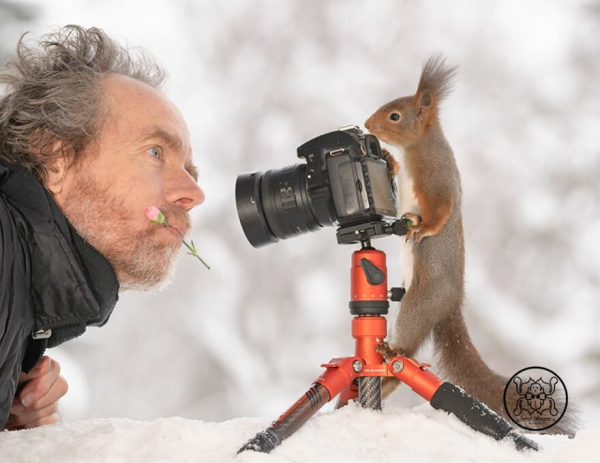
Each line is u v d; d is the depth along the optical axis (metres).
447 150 3.61
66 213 2.76
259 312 10.37
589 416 9.13
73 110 2.77
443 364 3.45
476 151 11.50
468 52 12.22
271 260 10.52
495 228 10.97
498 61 12.11
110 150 2.79
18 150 2.76
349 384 2.45
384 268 2.54
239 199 2.67
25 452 2.32
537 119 11.71
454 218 3.50
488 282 10.64
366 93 12.18
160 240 2.82
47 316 2.60
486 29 12.32
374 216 2.54
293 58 12.33
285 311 10.38
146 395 9.88
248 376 10.02
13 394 2.58
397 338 3.44
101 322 2.84
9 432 2.49
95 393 9.77
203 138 11.80
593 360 9.81
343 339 10.24
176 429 2.37
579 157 11.35
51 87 2.80
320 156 2.59
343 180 2.53
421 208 3.50
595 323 10.14
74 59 2.89
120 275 2.85
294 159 11.73
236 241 10.72
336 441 2.29
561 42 12.16
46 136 2.76
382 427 2.36
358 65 12.33
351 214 2.52
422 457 2.21
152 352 10.01
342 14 12.48
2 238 2.41
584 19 12.25
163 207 2.84
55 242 2.57
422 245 3.45
